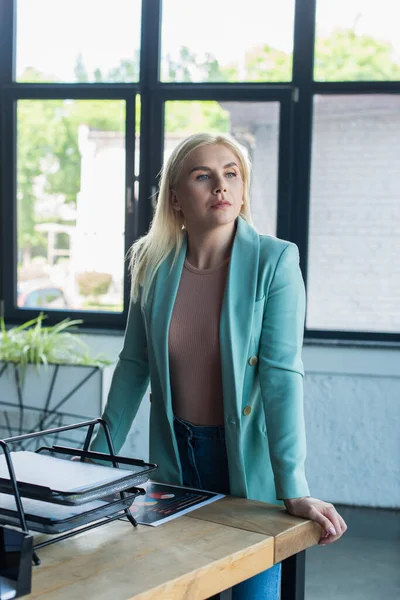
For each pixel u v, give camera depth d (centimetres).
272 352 157
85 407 388
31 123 450
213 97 428
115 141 441
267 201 428
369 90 417
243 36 427
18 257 460
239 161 162
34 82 449
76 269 454
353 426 422
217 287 163
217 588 121
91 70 443
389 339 426
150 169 440
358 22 417
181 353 164
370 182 423
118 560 120
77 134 446
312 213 429
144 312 169
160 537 131
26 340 402
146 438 434
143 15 432
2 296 462
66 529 123
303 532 139
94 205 447
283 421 152
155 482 167
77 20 442
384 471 421
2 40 450
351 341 425
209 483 167
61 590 108
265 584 152
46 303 459
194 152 158
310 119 423
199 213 158
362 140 421
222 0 428
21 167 455
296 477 147
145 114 438
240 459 158
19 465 134
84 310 453
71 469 132
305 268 430
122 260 446
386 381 418
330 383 421
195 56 432
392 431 419
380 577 331
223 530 135
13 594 105
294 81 422
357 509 422
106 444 177
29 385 390
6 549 108
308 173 425
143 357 180
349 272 428
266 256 161
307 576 331
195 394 165
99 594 107
